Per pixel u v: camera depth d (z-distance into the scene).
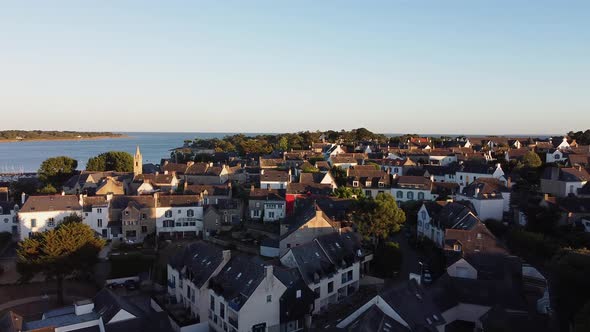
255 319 55.22
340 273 69.56
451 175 132.25
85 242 75.38
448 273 67.94
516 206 97.44
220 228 103.19
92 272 80.94
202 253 69.56
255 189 116.25
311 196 107.69
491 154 158.88
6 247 95.88
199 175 146.12
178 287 70.19
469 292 61.25
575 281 52.06
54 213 97.00
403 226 102.06
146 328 52.28
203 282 62.44
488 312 55.41
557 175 104.00
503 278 64.94
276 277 57.38
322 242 71.69
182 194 111.88
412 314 50.66
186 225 102.88
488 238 74.19
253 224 107.00
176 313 65.19
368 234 82.12
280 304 57.28
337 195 111.00
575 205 87.62
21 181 150.75
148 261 82.00
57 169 152.25
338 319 58.47
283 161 165.12
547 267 65.81
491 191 95.44
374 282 75.81
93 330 51.47
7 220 102.56
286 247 78.12
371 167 134.75
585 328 43.16
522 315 54.06
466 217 81.56
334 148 188.75
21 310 68.88
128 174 141.00
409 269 78.88
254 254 88.50
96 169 160.75
